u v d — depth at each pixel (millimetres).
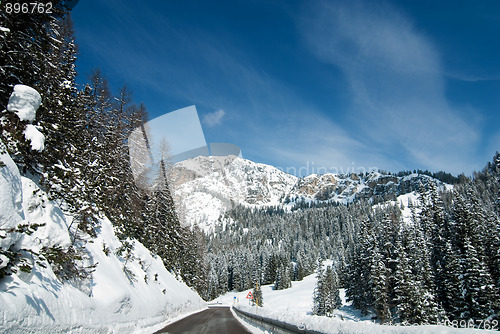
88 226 12141
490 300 30750
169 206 30359
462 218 40031
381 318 38375
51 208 9102
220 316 23672
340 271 92188
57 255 7402
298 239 178375
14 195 6926
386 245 45281
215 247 174875
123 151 19938
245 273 121500
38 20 8477
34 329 5574
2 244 5570
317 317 8250
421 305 31969
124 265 16078
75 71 14062
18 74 8727
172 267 32156
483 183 152625
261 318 14586
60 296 7285
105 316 9773
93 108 19109
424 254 39750
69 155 11445
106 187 16328
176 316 21078
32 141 7996
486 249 38906
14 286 5660
